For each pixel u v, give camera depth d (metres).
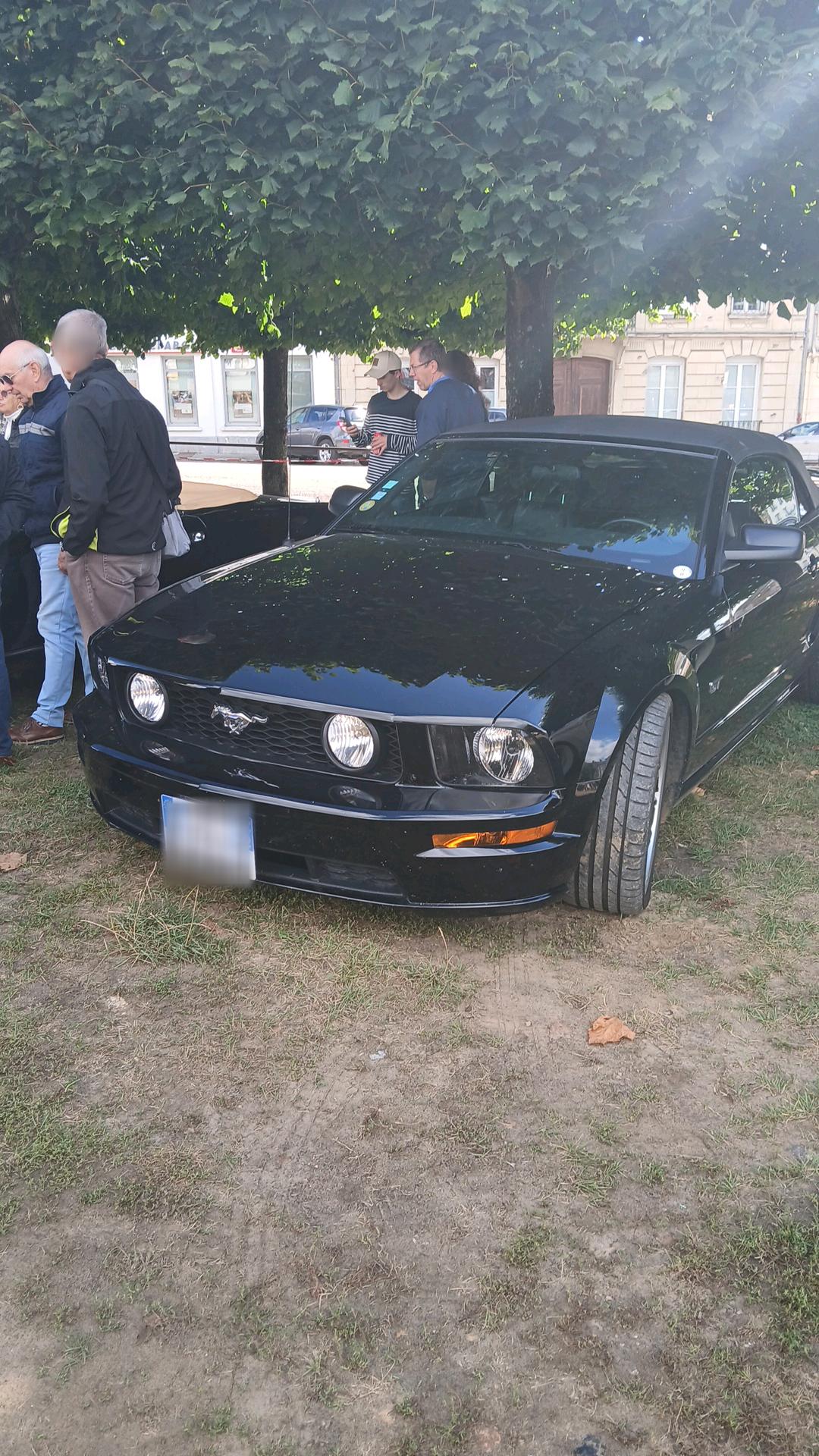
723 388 36.16
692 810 4.11
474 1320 1.86
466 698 2.72
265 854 2.97
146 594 4.52
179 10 4.83
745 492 4.16
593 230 4.96
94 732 3.28
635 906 3.19
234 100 4.90
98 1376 1.74
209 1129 2.31
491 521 3.94
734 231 6.25
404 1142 2.29
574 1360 1.79
